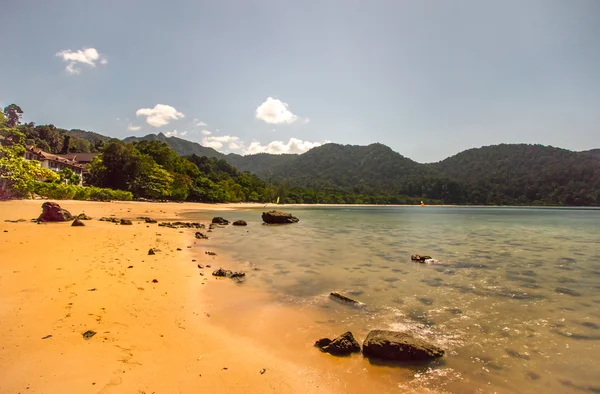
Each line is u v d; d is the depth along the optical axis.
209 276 10.90
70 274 9.29
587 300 9.31
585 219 57.06
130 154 67.69
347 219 50.03
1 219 21.45
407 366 5.57
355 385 4.96
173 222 29.06
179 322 6.85
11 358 4.80
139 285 8.98
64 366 4.71
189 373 4.94
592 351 6.20
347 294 9.54
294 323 7.30
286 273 11.97
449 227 36.53
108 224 23.17
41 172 50.31
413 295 9.57
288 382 4.94
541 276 12.21
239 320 7.30
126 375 4.66
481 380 5.19
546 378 5.28
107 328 6.12
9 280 8.32
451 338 6.71
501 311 8.33
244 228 29.17
